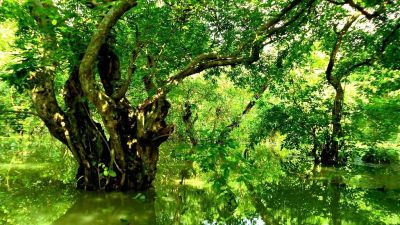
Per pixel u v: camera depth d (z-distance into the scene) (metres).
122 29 12.58
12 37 13.03
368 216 9.28
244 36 13.12
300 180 14.80
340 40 17.42
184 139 27.62
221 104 30.58
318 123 19.56
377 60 14.40
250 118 28.73
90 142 11.09
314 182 14.38
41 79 10.51
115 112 10.37
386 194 12.18
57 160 17.94
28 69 8.64
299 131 19.95
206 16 13.45
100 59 11.02
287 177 15.50
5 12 9.20
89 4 9.50
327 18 15.12
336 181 14.63
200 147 4.82
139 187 11.13
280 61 14.67
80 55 10.51
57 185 11.87
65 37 9.82
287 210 10.00
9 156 19.36
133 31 12.60
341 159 20.58
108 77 11.34
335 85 19.36
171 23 12.55
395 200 11.30
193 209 9.82
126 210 9.30
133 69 11.56
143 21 11.95
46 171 14.65
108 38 11.26
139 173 11.12
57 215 8.73
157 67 13.56
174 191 11.65
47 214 8.77
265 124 20.81
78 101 10.99
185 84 24.02
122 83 11.44
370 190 12.79
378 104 14.25
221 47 13.84
